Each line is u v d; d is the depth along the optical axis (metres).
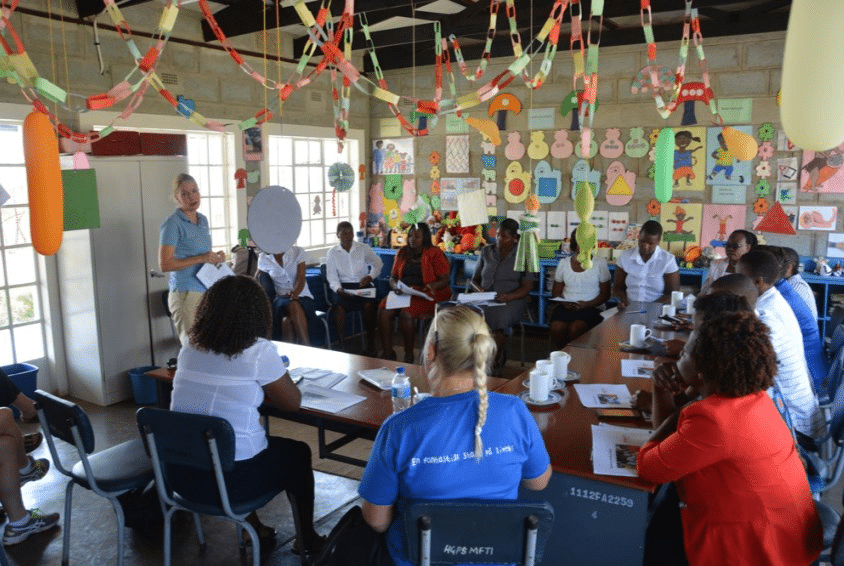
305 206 6.84
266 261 5.48
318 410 2.50
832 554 1.75
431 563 1.53
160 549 2.80
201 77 5.52
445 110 2.66
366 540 1.76
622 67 6.07
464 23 5.80
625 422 2.36
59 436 2.45
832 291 5.55
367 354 5.86
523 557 1.50
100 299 4.47
